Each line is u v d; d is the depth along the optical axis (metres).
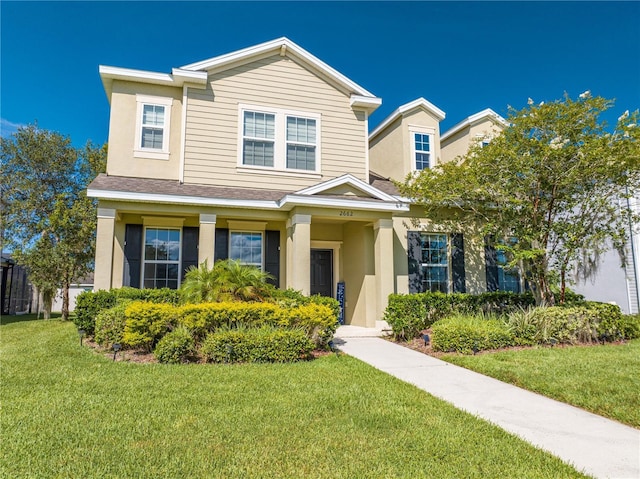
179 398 5.04
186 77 11.56
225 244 11.75
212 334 7.48
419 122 13.77
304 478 3.15
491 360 7.39
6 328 13.28
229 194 11.00
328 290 13.38
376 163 15.56
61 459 3.41
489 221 10.84
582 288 14.72
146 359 7.29
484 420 4.51
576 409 5.00
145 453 3.53
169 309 7.83
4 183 18.75
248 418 4.40
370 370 6.78
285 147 12.41
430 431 4.16
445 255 12.75
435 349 8.49
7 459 3.40
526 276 10.45
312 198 10.38
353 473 3.24
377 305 11.21
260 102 12.36
